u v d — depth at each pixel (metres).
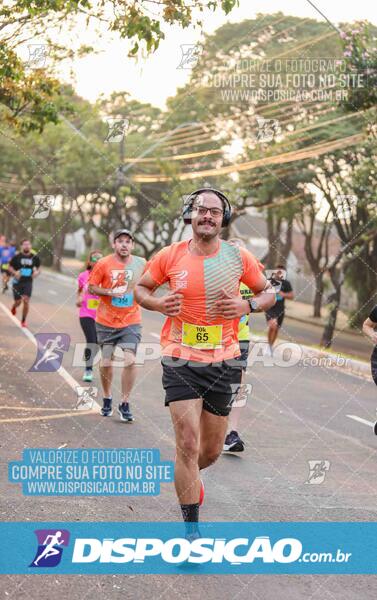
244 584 5.40
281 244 38.81
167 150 38.25
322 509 7.08
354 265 32.34
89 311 13.30
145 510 6.80
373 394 14.91
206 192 5.94
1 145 50.22
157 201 39.97
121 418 10.40
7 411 10.50
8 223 68.06
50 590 5.16
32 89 15.75
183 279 5.86
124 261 10.55
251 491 7.57
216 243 5.97
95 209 45.31
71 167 42.88
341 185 24.94
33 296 32.72
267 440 9.91
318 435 10.40
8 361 14.80
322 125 24.92
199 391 5.88
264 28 26.00
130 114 39.41
